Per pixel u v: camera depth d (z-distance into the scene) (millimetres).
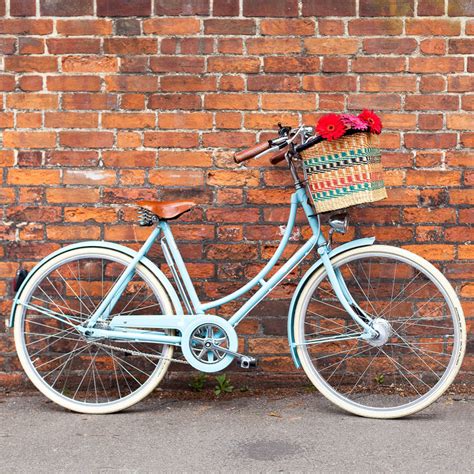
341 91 5395
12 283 5469
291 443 4855
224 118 5414
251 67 5395
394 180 5426
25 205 5449
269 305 5480
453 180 5418
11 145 5426
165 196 5441
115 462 4688
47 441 4887
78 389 5469
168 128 5418
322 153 4945
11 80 5406
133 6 5379
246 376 5500
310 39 5383
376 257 5410
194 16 5379
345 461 4688
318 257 5449
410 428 5016
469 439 4891
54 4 5383
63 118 5418
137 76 5406
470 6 5367
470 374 5473
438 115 5402
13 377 5500
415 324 5477
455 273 5445
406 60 5387
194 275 5469
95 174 5441
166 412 5219
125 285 5234
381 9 5371
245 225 5453
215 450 4789
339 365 5500
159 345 5469
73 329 5492
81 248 5250
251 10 5375
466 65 5387
